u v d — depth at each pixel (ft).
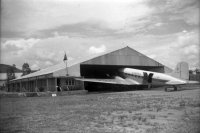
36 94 133.18
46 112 59.67
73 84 151.12
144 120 44.55
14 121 47.62
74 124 43.09
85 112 57.36
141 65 170.81
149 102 74.79
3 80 308.81
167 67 176.76
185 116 47.70
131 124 41.98
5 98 118.93
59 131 38.24
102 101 84.02
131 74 166.09
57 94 133.39
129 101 80.53
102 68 192.03
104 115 52.31
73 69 150.41
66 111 60.18
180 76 147.64
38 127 41.57
